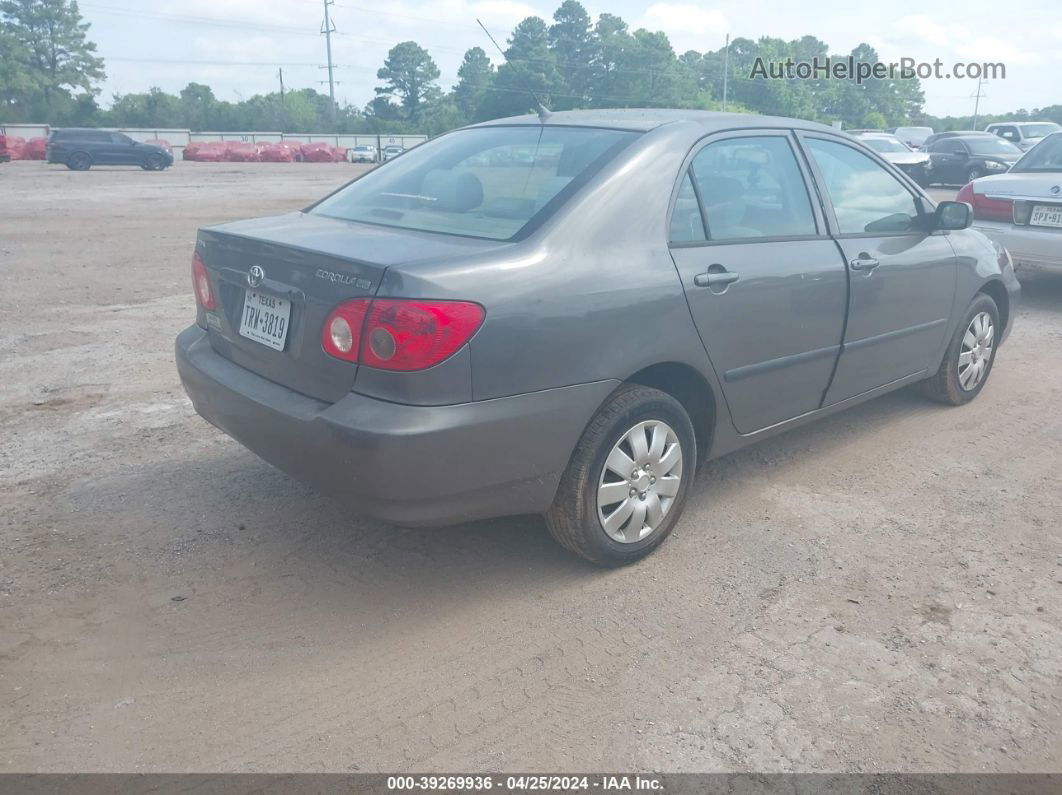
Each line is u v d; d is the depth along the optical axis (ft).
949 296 16.56
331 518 13.05
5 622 10.38
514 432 9.90
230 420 11.33
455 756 8.51
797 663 9.93
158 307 27.12
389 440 9.21
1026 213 26.55
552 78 201.67
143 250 39.24
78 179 95.45
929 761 8.54
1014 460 15.70
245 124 282.56
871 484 14.60
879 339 14.88
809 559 12.17
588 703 9.25
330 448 9.60
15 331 23.67
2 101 313.53
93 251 38.73
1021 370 21.17
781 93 308.60
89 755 8.41
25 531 12.51
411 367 9.25
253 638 10.23
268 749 8.55
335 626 10.50
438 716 9.04
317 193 75.41
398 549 12.25
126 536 12.43
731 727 8.92
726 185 12.38
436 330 9.20
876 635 10.46
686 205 11.73
